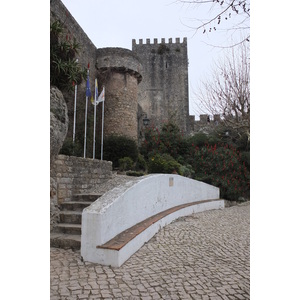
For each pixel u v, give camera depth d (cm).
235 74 1216
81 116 1598
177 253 482
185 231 641
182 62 3531
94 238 418
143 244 521
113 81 1836
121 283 351
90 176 791
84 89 1655
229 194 1455
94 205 450
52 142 607
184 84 3481
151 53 3556
